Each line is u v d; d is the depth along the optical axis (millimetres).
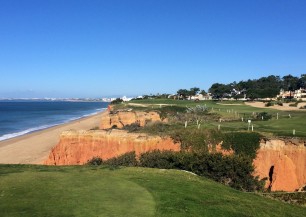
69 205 14859
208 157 27281
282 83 154250
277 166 32750
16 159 54281
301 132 37250
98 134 44188
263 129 40000
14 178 19203
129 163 32469
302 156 33000
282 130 38844
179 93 154375
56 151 45375
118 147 41781
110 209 14625
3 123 120500
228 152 35938
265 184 32406
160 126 48344
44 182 18453
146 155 31000
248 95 131625
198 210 15789
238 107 85625
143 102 110688
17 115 164750
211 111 70875
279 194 26891
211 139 37250
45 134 83812
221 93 141625
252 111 72562
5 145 68500
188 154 28750
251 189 26844
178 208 15594
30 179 19016
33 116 158000
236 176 26469
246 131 37656
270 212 17594
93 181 19109
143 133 42406
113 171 22094
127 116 70812
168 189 18484
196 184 20422
